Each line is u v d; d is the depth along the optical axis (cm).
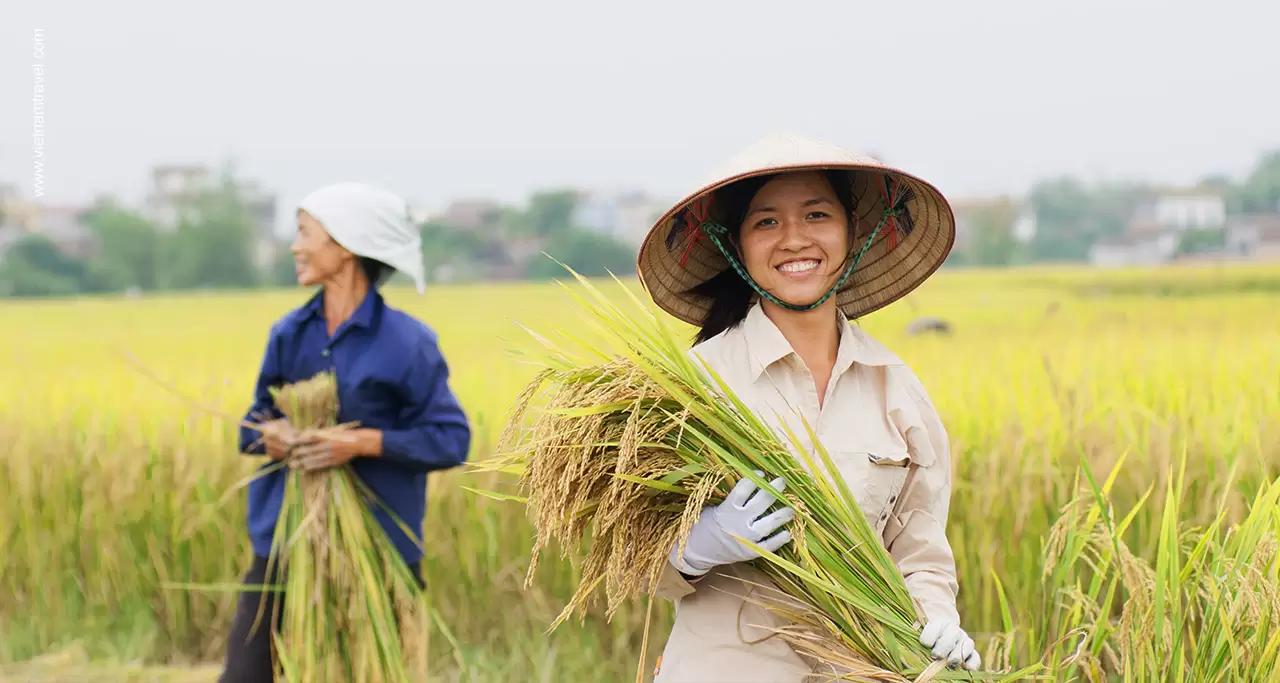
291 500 388
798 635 222
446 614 557
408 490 402
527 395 227
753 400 236
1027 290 3091
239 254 7712
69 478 642
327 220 391
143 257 7506
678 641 232
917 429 241
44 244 7194
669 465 223
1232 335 876
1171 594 270
